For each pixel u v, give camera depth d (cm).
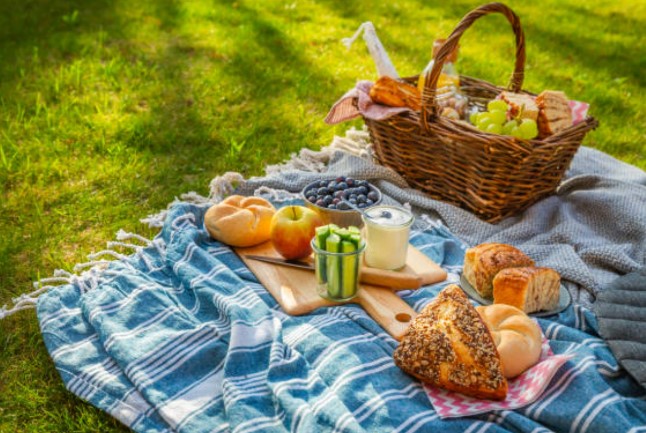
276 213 240
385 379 188
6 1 611
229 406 179
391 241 229
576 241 264
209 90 457
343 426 167
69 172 352
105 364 205
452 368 178
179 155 378
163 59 510
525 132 270
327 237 213
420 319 191
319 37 577
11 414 202
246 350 198
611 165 342
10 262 275
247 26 582
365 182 261
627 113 467
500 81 519
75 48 513
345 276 216
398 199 299
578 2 744
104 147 375
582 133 276
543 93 282
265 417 177
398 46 577
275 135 404
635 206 279
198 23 591
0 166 348
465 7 699
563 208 289
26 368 219
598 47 603
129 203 326
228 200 263
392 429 169
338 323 210
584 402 173
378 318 212
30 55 500
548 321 212
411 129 291
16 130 391
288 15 631
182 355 202
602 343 203
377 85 302
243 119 422
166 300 227
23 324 237
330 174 313
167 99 443
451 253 259
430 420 172
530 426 168
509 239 271
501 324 194
